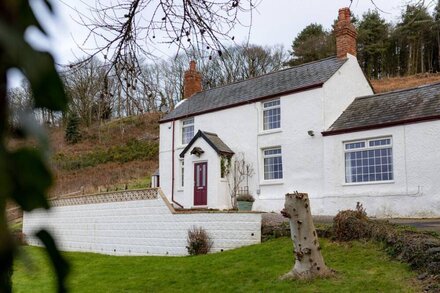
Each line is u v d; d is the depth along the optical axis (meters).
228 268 10.45
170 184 23.61
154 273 11.09
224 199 20.45
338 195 17.33
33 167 0.70
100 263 13.65
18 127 0.72
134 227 15.62
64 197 18.92
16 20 0.71
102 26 4.50
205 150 20.95
